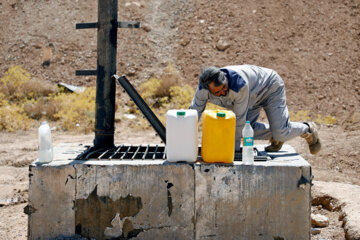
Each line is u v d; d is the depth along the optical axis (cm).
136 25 578
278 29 2175
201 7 2366
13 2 2405
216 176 483
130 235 491
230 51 2061
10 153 1093
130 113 1617
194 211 486
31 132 1411
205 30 2203
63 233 491
